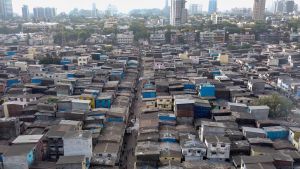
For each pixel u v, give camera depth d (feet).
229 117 366.43
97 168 274.98
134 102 487.20
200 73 591.78
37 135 302.04
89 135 283.59
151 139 315.99
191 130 348.79
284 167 263.49
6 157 256.93
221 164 273.54
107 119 374.22
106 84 515.09
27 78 573.33
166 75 576.20
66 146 276.82
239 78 553.23
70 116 358.84
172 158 283.59
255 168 239.50
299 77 603.67
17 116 383.86
